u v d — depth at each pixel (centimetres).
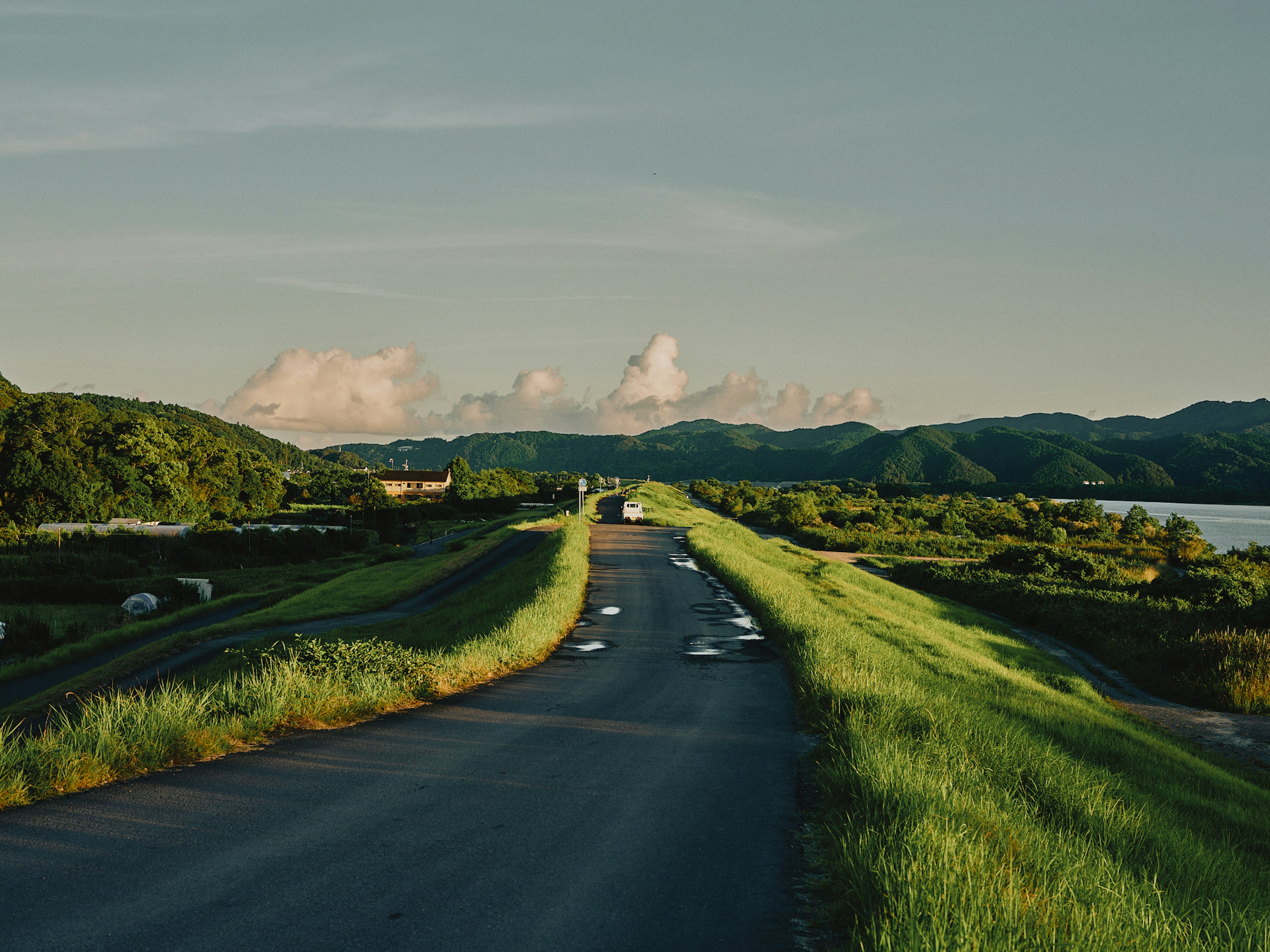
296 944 425
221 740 837
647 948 443
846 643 1697
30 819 607
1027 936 420
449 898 498
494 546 5462
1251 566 6444
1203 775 1321
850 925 479
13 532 6319
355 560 7050
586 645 1817
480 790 737
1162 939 454
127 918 449
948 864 490
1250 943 494
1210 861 736
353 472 18100
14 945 412
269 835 595
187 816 627
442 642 1997
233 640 2914
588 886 528
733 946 450
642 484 18862
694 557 3853
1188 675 2423
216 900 477
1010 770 891
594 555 3844
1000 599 4294
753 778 823
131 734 770
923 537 9194
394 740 912
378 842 591
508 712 1116
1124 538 9656
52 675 2716
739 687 1384
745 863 582
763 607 2297
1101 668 2853
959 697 1405
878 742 815
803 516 10262
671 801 733
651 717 1123
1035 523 10294
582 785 771
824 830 652
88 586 4616
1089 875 539
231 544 6694
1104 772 1045
